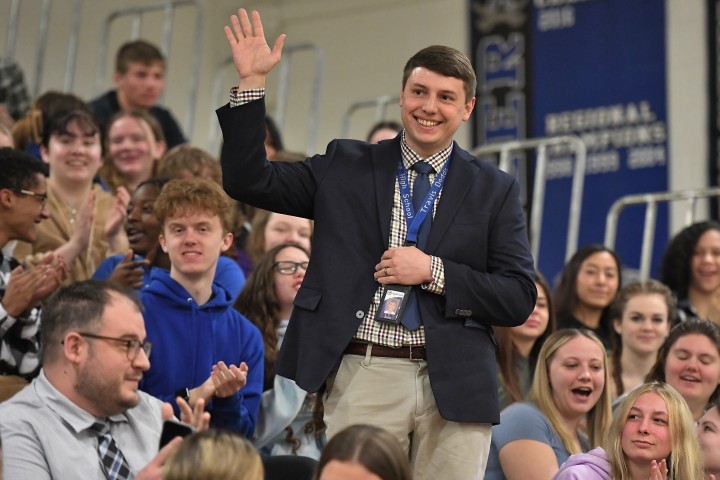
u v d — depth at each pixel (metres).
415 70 10.16
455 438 9.81
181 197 12.73
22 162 13.93
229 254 15.51
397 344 9.77
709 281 18.00
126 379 10.77
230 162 9.79
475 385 9.73
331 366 9.64
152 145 18.42
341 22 29.73
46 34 25.48
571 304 17.03
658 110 25.81
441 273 9.70
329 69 29.72
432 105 10.04
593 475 11.75
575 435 13.80
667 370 14.20
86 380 10.69
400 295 9.74
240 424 12.02
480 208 10.09
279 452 13.41
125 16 26.30
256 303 14.10
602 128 26.17
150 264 14.21
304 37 30.16
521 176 26.34
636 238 25.36
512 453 13.17
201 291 12.80
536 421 13.38
